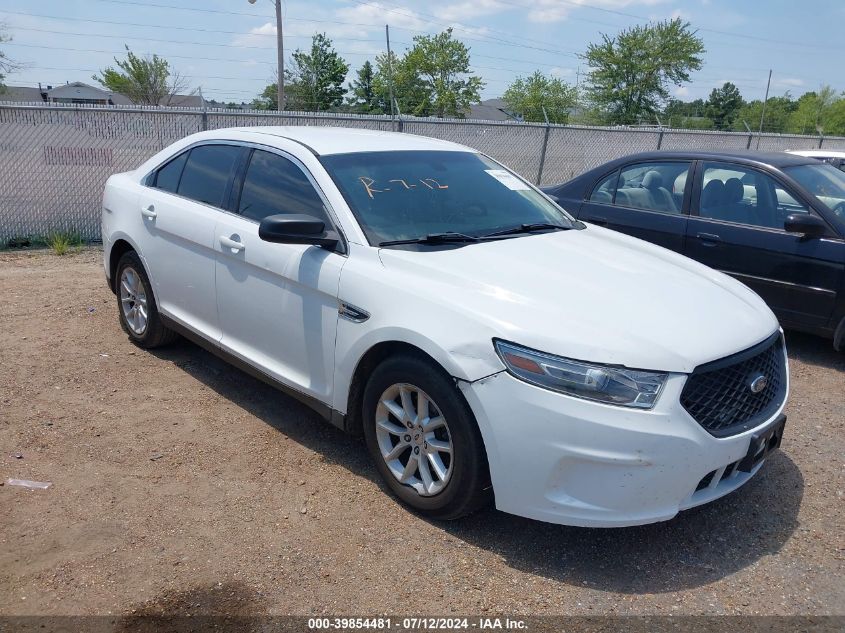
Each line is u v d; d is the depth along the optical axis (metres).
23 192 9.45
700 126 51.81
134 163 9.99
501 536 3.31
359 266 3.55
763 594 2.97
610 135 14.90
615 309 3.17
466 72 56.25
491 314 3.07
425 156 4.49
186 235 4.57
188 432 4.22
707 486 3.10
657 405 2.85
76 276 7.78
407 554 3.16
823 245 5.49
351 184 3.94
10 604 2.77
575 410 2.84
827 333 5.59
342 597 2.88
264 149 4.37
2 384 4.78
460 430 3.10
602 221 6.84
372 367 3.61
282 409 4.57
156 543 3.18
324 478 3.76
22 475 3.68
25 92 58.31
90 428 4.22
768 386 3.33
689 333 3.09
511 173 4.88
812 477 3.93
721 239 6.04
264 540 3.22
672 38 48.97
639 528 3.42
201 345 4.77
